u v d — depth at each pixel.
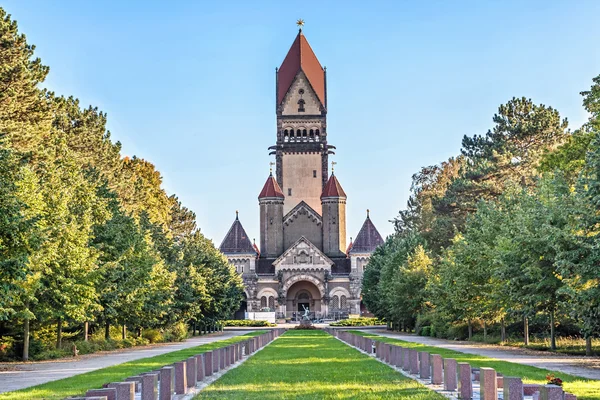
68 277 41.25
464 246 53.59
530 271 38.66
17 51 44.66
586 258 30.80
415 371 29.34
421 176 123.94
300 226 152.12
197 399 21.12
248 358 40.75
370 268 108.19
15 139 42.16
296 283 152.12
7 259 26.47
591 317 32.44
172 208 117.94
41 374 31.20
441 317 66.31
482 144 94.75
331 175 154.00
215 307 87.31
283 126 153.38
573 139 55.19
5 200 25.91
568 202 39.88
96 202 49.00
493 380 18.53
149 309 58.75
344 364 35.41
